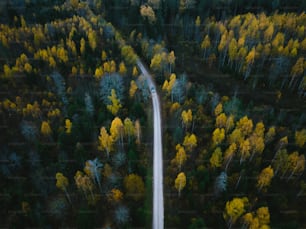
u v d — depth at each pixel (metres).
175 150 74.25
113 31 125.81
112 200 61.88
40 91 99.44
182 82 91.38
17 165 75.06
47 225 61.25
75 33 118.44
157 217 60.28
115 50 114.75
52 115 85.50
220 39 122.12
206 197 62.41
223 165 66.69
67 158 71.62
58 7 143.25
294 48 104.12
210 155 69.50
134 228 57.97
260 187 63.00
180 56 121.75
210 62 114.81
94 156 73.69
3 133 86.50
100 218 61.16
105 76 90.75
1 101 96.69
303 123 85.69
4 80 102.62
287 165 65.88
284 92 102.88
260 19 123.81
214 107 84.00
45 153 76.25
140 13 140.75
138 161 68.88
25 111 87.44
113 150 73.00
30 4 148.25
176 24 136.12
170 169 68.75
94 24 128.75
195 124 80.19
